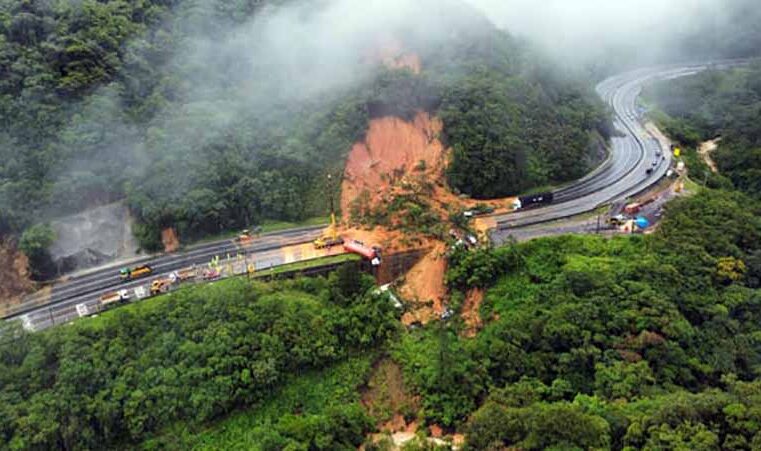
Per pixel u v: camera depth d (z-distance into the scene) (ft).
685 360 367.04
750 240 460.14
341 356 394.93
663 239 457.27
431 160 536.42
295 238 486.38
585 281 415.85
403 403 387.75
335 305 412.36
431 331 419.74
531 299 423.23
